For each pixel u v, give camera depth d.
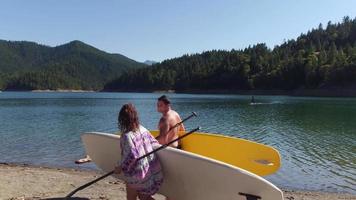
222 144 7.42
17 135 20.14
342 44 170.50
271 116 35.53
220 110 44.34
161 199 6.88
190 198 5.52
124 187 7.79
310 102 69.00
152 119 31.36
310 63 120.44
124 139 5.01
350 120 31.75
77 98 95.50
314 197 8.31
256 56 148.25
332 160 13.90
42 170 10.22
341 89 106.19
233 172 5.05
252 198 5.04
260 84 130.88
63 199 6.66
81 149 15.48
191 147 7.64
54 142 17.55
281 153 15.47
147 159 5.12
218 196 5.27
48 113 38.62
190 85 158.38
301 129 24.78
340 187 9.90
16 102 67.81
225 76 144.00
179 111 42.28
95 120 30.41
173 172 5.49
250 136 21.28
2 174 8.64
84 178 8.59
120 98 95.81
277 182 10.34
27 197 6.81
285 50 168.00
